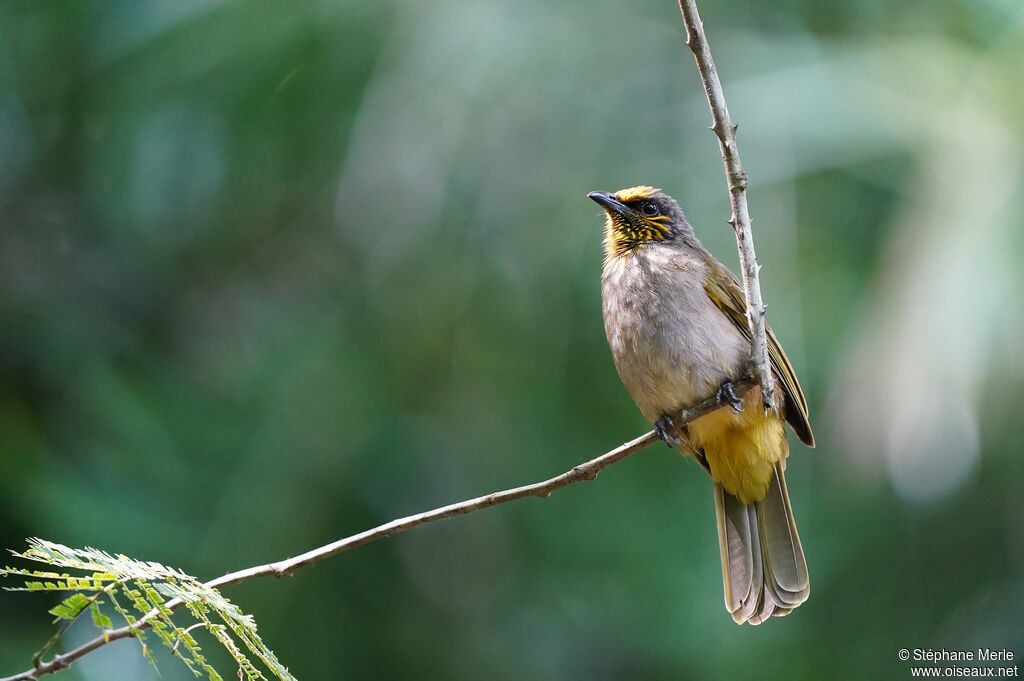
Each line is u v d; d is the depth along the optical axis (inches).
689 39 263.6
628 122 538.9
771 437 339.0
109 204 565.3
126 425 523.8
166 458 517.7
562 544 559.5
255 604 504.4
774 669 547.2
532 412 551.2
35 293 570.6
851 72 521.7
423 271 543.2
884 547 555.5
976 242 462.3
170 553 497.0
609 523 556.7
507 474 552.7
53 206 583.8
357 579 539.5
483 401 549.6
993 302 450.3
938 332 450.6
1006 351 450.6
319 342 551.2
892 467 459.5
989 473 511.8
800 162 508.7
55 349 561.9
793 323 508.7
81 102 564.7
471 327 541.3
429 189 539.2
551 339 541.3
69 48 558.9
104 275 583.2
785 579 339.6
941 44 523.5
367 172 542.9
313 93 549.0
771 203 509.0
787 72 525.3
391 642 549.6
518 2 542.0
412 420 548.1
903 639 553.6
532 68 535.5
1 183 573.6
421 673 552.1
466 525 557.6
